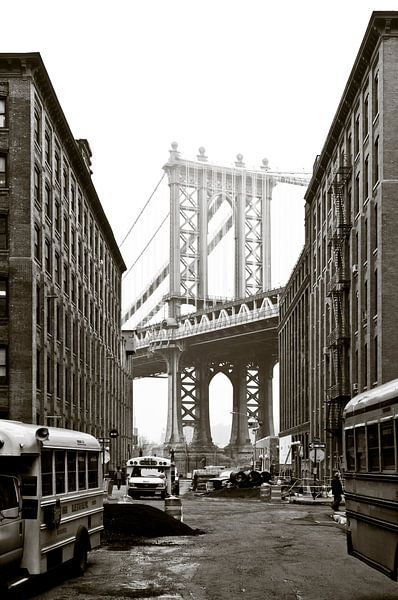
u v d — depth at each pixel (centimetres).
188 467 15250
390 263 4262
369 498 1362
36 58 4734
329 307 6247
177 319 15338
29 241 4653
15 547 1247
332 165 6103
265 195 16650
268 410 16362
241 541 2303
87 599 1347
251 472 5900
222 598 1346
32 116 4778
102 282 7975
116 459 8931
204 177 16125
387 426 1255
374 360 4469
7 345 4562
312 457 5491
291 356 9481
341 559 1870
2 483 1248
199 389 16038
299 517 3331
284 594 1383
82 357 6506
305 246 8038
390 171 4325
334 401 5428
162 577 1589
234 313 13750
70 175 6084
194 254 15962
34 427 1361
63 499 1458
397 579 1223
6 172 4697
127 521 2445
